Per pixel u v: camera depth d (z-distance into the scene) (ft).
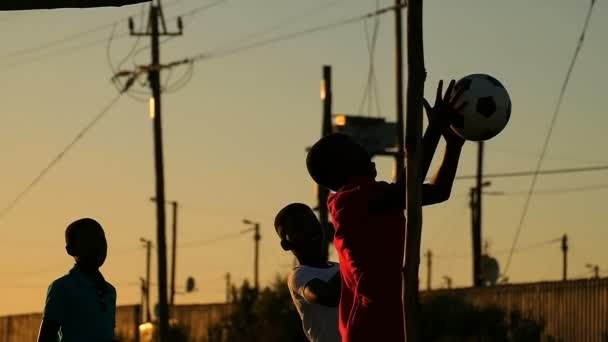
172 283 284.20
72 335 44.93
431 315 153.79
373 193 33.17
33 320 232.73
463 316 151.12
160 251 185.78
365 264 33.06
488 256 209.77
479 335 148.77
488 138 33.19
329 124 174.29
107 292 45.78
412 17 33.06
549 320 146.92
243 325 177.58
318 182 34.83
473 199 214.48
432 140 32.68
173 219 291.38
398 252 33.17
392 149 174.19
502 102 32.96
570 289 144.25
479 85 33.06
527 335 145.28
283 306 170.19
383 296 32.96
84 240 45.44
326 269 40.42
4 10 36.22
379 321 32.94
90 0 36.06
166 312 184.44
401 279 33.12
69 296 44.98
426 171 32.81
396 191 32.83
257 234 301.22
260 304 171.63
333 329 39.86
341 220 33.45
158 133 187.62
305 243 40.83
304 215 40.91
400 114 161.68
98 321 45.27
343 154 34.19
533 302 150.00
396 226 33.30
